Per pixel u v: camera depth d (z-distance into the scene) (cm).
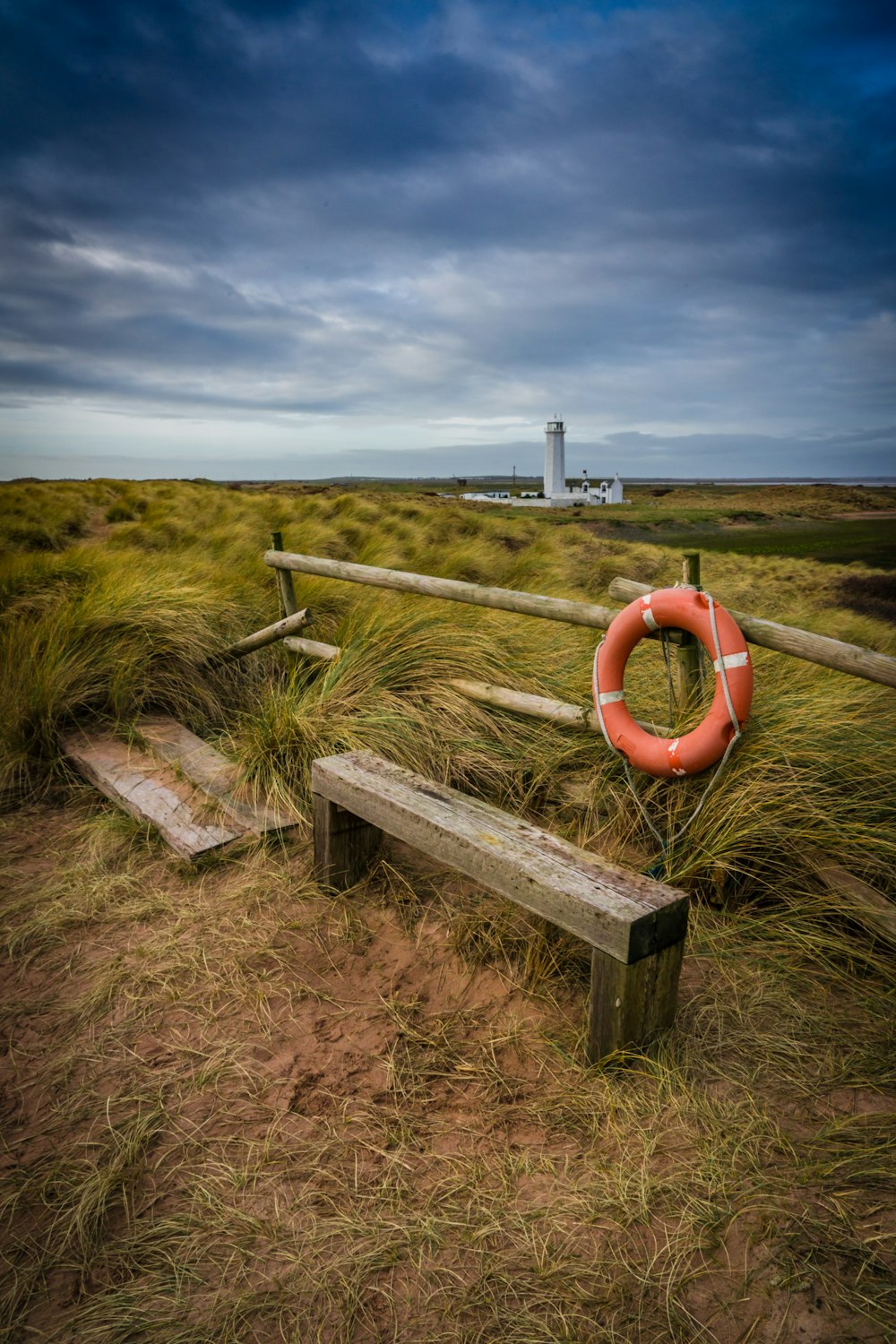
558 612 343
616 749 306
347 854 306
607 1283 158
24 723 429
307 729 381
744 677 271
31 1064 222
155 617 490
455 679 406
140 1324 151
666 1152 188
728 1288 156
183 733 442
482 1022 237
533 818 352
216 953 271
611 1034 208
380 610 487
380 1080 215
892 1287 155
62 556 650
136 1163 189
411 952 272
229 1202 178
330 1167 187
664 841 301
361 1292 157
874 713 325
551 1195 177
